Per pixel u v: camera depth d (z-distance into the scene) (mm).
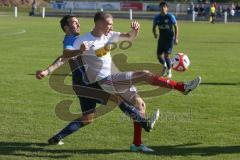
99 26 15523
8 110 21500
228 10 133125
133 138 16609
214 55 45625
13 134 17750
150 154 15656
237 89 27438
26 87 26891
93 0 156625
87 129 18516
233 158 15305
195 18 126500
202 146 16594
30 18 113812
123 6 152750
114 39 15812
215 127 19078
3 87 26812
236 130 18688
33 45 51281
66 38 15883
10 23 92250
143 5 152375
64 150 16031
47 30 76062
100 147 16375
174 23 31797
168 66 31719
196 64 38406
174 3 149375
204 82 29531
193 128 18891
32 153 15641
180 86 15555
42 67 34562
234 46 55781
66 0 154000
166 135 17859
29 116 20500
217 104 23328
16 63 36562
